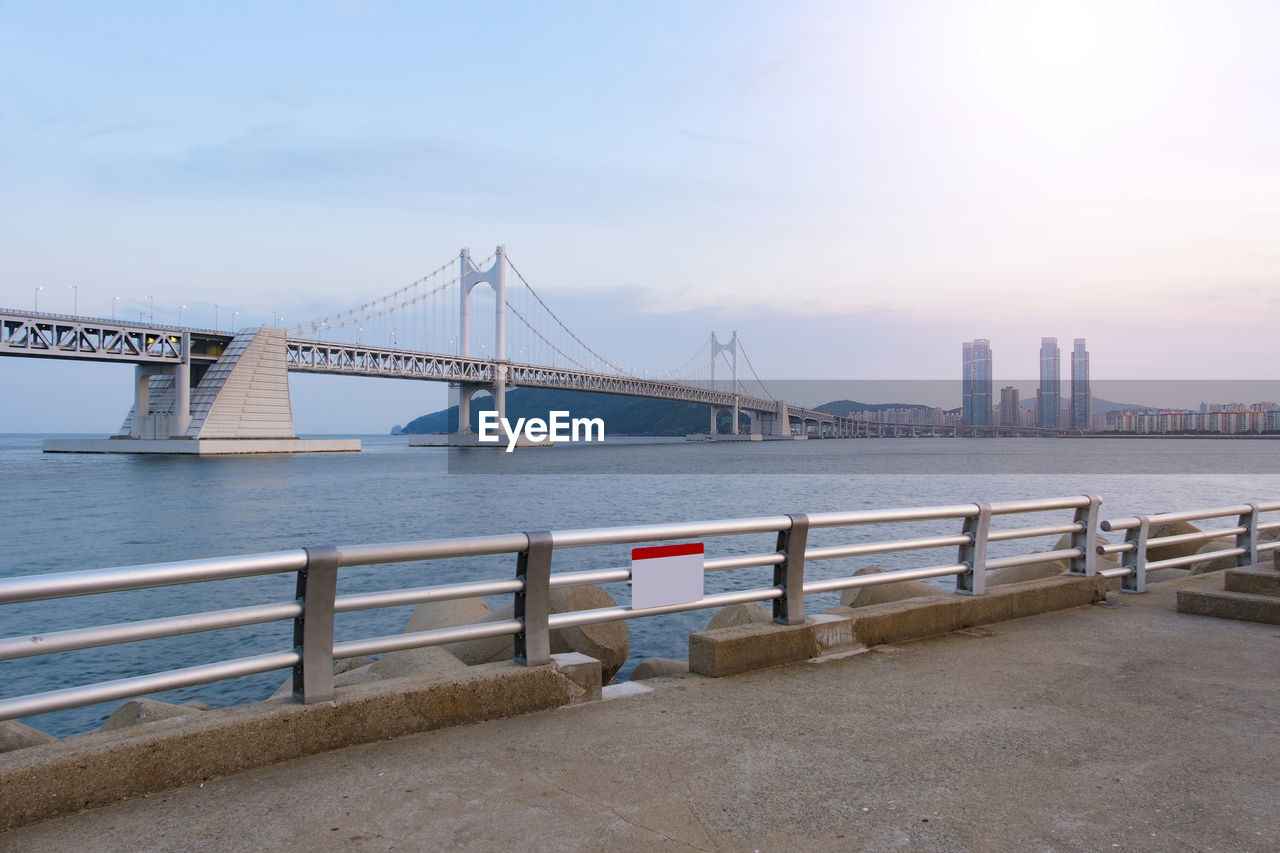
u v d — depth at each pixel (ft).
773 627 18.54
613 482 223.30
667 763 12.46
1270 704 15.69
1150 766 12.54
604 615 16.12
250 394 358.64
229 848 9.75
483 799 11.14
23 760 10.70
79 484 212.43
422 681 14.03
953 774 12.13
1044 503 24.76
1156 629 22.25
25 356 303.48
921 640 20.90
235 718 12.21
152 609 60.85
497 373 467.93
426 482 226.38
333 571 12.96
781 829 10.32
